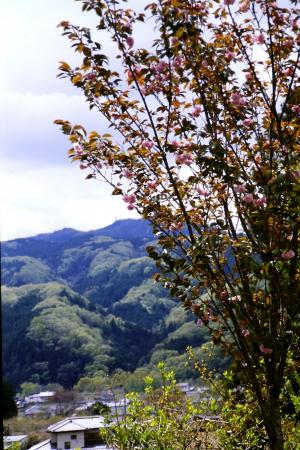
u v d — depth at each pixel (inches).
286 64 161.0
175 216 158.9
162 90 157.6
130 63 155.6
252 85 164.6
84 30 151.0
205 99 160.9
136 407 209.0
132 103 159.3
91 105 160.9
